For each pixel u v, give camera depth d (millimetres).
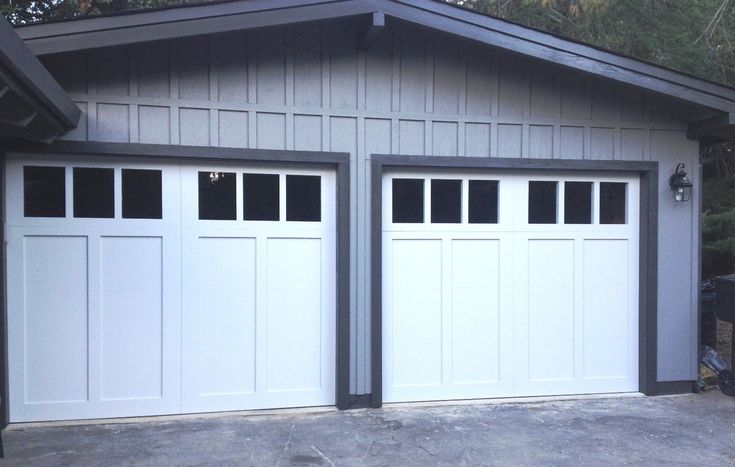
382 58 5559
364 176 5523
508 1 11422
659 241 6094
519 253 5930
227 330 5375
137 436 4777
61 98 4195
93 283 5141
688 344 6160
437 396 5773
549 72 5895
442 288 5777
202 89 5195
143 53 5082
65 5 8781
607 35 11094
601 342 6090
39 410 5055
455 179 5816
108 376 5176
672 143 6141
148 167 5203
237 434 4840
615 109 6027
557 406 5684
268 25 4773
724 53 10273
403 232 5703
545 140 5883
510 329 5910
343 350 5445
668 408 5648
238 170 5391
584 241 6062
